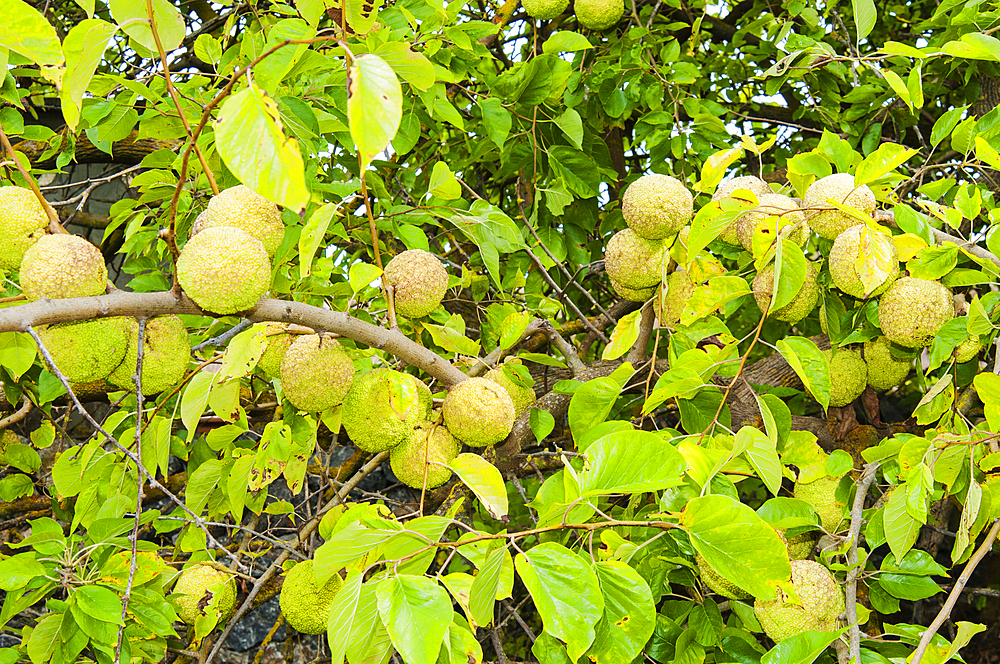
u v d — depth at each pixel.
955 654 1.57
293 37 2.00
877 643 1.71
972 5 2.44
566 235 3.42
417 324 2.18
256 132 0.97
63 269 1.33
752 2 4.35
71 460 2.03
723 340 2.02
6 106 2.45
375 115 0.93
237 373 1.58
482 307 2.94
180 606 2.15
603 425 1.65
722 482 1.69
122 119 2.29
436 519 1.31
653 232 1.94
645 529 1.85
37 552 1.88
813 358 1.79
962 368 2.12
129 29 1.27
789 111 3.99
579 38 2.64
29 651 1.80
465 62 2.88
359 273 1.55
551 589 1.21
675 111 3.15
